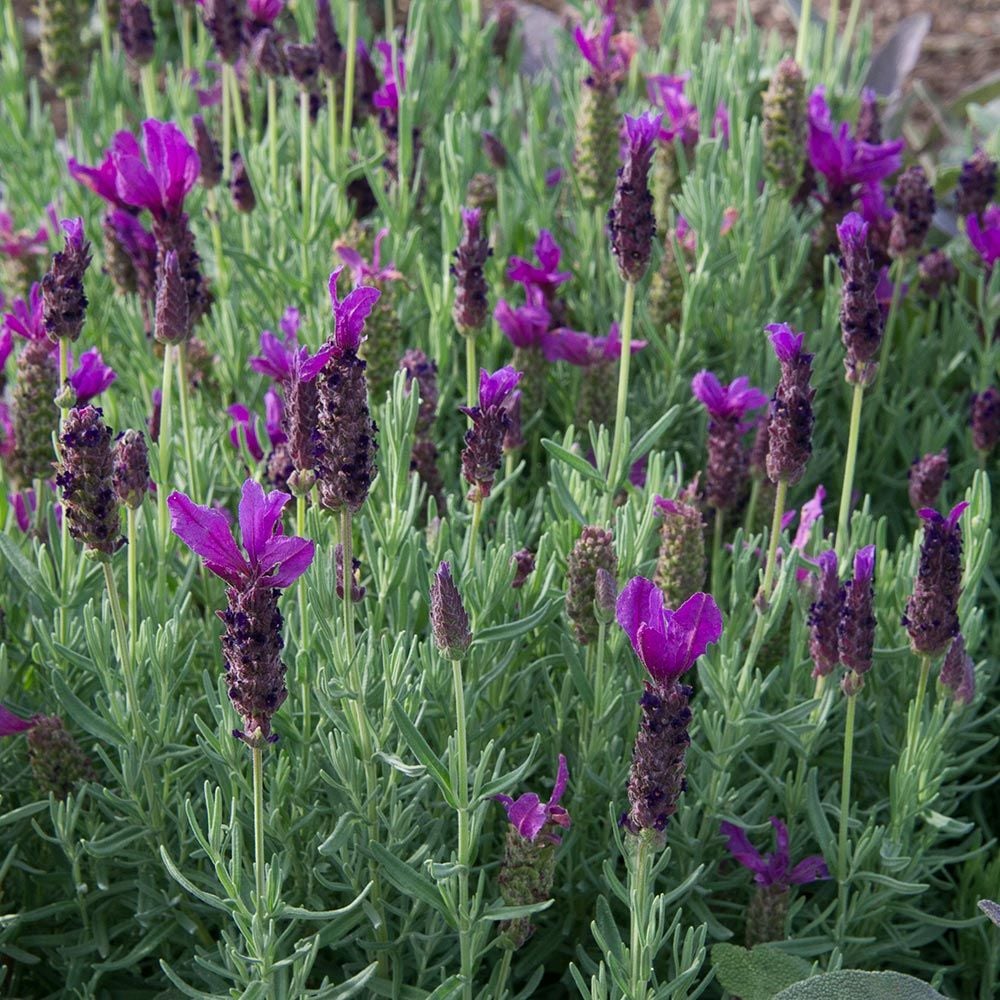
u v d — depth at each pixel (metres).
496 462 0.72
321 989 0.69
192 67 1.23
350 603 0.68
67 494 0.68
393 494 0.74
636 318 0.93
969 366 0.94
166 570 0.78
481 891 0.72
